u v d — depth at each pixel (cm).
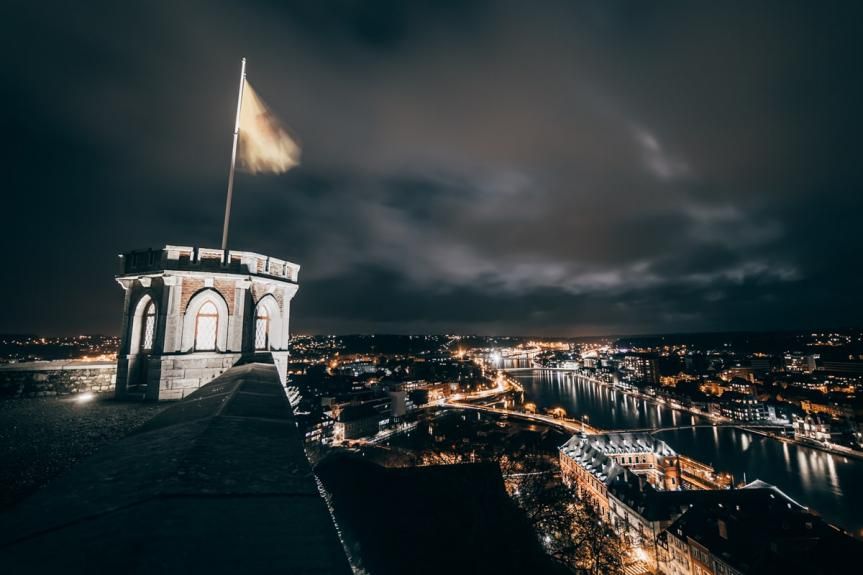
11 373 2320
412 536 2953
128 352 2319
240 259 2417
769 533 5716
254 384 984
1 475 1027
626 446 12150
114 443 492
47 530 231
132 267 2336
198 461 376
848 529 8850
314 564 200
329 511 299
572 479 11300
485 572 2641
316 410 17162
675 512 7331
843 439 15488
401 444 15325
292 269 2788
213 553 200
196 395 898
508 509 3306
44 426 1585
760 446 16050
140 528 225
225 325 2320
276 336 2641
